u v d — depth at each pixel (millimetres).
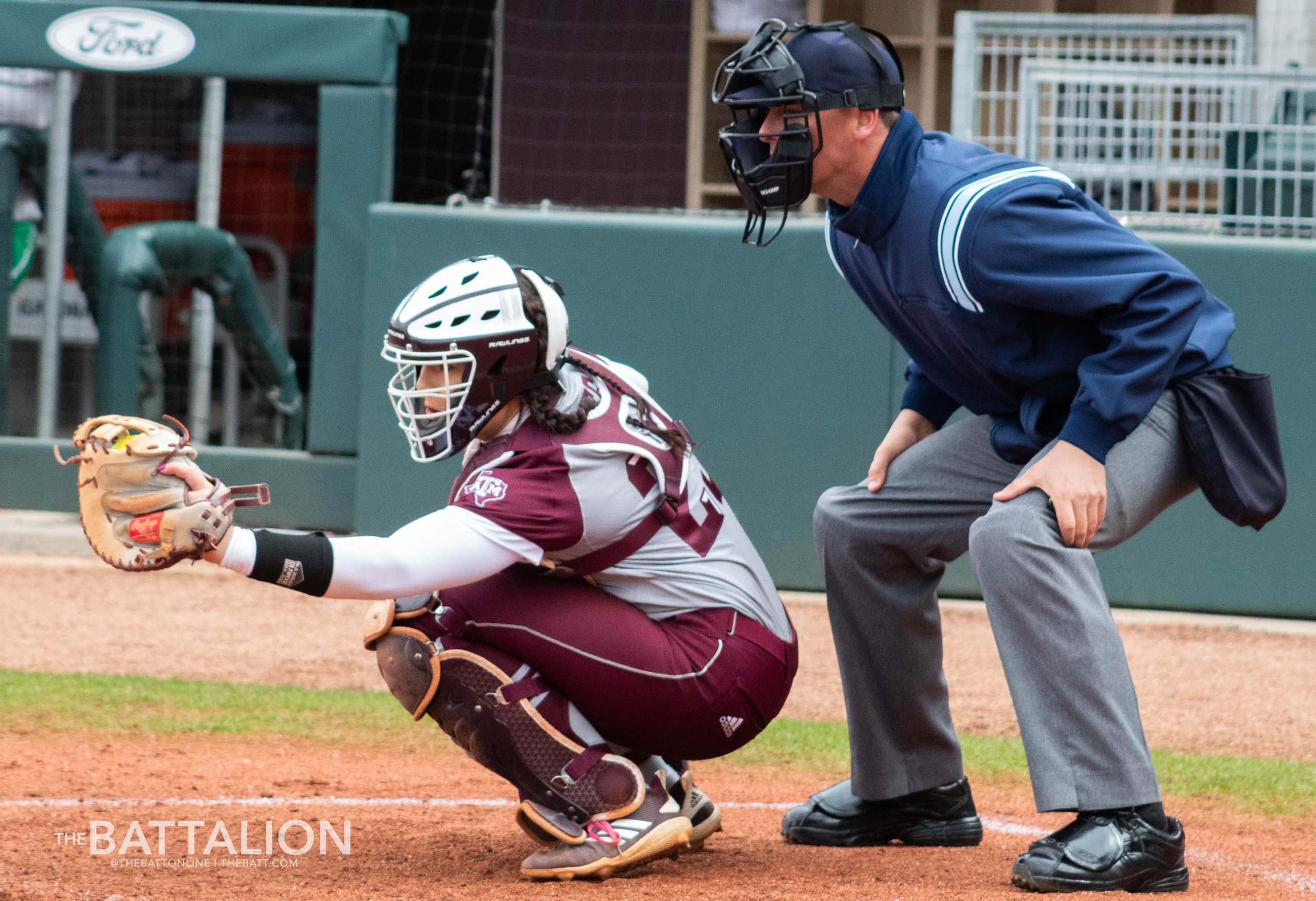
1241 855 10234
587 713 8539
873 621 9758
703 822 9422
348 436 24297
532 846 9359
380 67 23859
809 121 8539
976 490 9586
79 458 7480
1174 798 12453
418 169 36406
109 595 21594
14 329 27984
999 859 9523
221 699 15266
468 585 8484
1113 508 8547
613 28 37219
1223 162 23406
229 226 30078
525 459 7996
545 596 8375
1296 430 22000
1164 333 8102
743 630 8648
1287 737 15461
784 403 23062
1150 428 8680
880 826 9984
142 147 30078
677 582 8547
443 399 8234
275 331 26359
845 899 8031
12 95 25984
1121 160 24125
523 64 37125
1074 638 8312
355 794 11242
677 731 8586
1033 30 24422
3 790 10734
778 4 37312
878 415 22859
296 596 22234
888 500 9648
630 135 37531
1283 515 22125
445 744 13594
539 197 37500
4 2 24562
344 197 24016
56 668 16859
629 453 8219
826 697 17000
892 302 9227
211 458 24562
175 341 27734
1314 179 22969
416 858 9000
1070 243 8133
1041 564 8320
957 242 8320
